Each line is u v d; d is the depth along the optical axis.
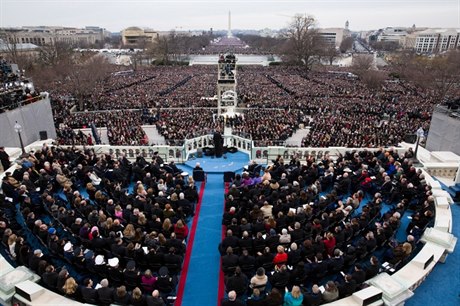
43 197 15.27
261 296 10.54
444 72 66.19
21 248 12.00
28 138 30.84
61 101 59.44
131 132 39.44
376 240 12.93
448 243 13.05
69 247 12.35
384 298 10.46
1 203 15.22
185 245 13.62
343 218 14.45
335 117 47.19
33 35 173.12
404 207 15.74
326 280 12.14
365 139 34.69
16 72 40.66
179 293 11.73
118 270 11.48
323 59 143.38
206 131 35.69
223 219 14.73
